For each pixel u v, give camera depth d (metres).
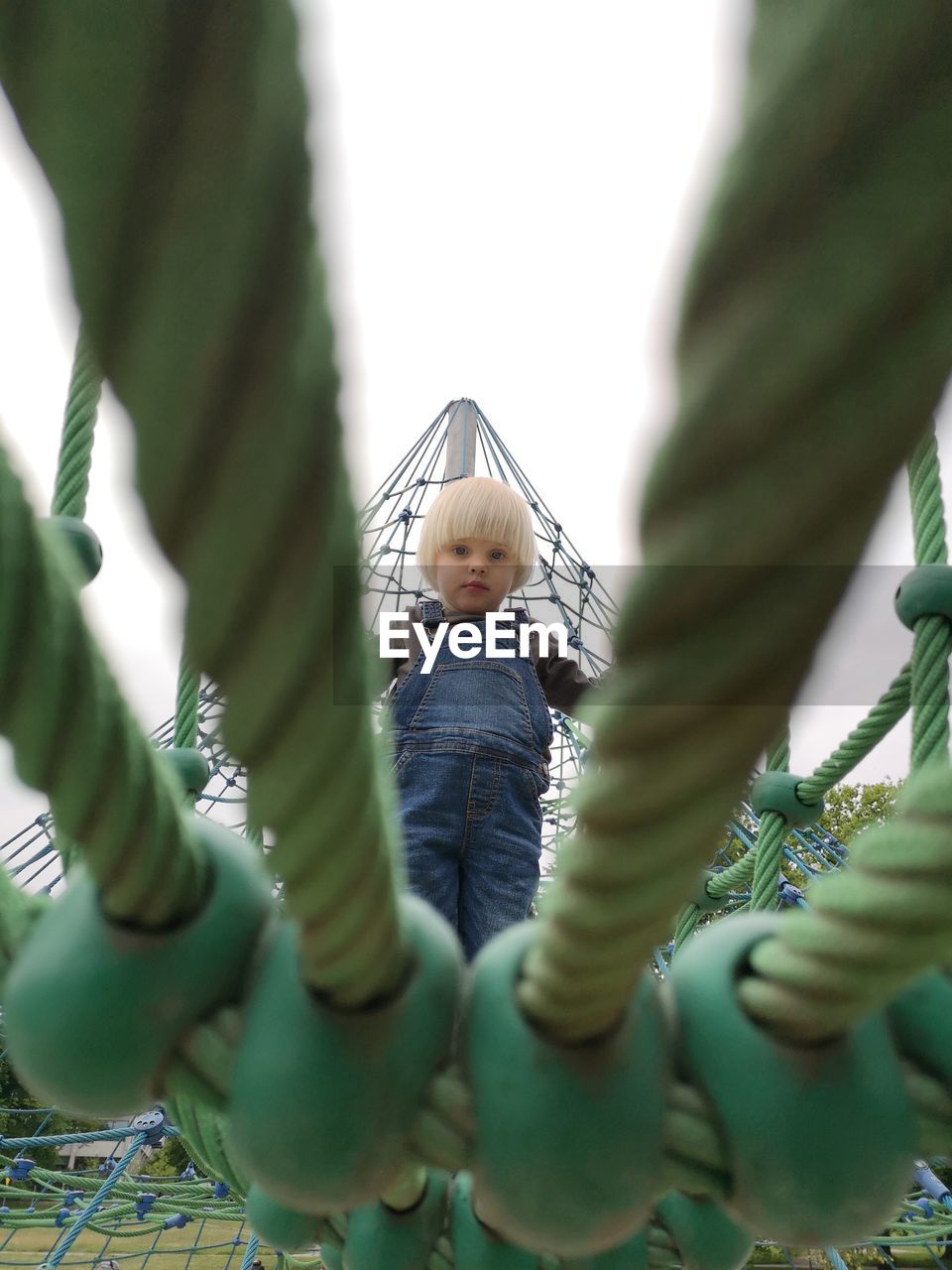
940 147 0.17
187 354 0.19
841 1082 0.54
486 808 1.89
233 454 0.21
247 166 0.18
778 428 0.19
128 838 0.47
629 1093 0.53
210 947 0.57
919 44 0.17
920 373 0.19
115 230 0.18
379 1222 1.02
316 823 0.34
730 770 0.28
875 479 0.20
